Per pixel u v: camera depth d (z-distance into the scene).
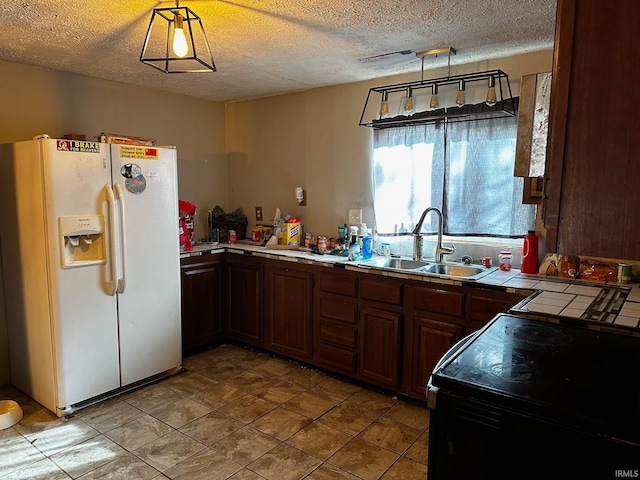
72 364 2.56
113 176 2.67
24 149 2.50
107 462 2.14
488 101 2.52
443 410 1.18
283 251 3.46
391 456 2.20
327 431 2.42
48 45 2.51
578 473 1.00
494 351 1.35
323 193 3.65
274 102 3.88
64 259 2.48
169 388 2.94
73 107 3.16
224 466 2.11
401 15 2.08
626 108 0.79
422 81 2.77
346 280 2.95
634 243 0.81
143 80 3.33
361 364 2.93
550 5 1.96
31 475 2.04
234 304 3.68
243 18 2.11
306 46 2.54
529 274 2.57
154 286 2.95
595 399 1.05
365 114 3.35
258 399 2.79
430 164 3.01
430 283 2.57
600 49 0.80
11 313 2.84
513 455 1.09
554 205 0.87
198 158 4.02
